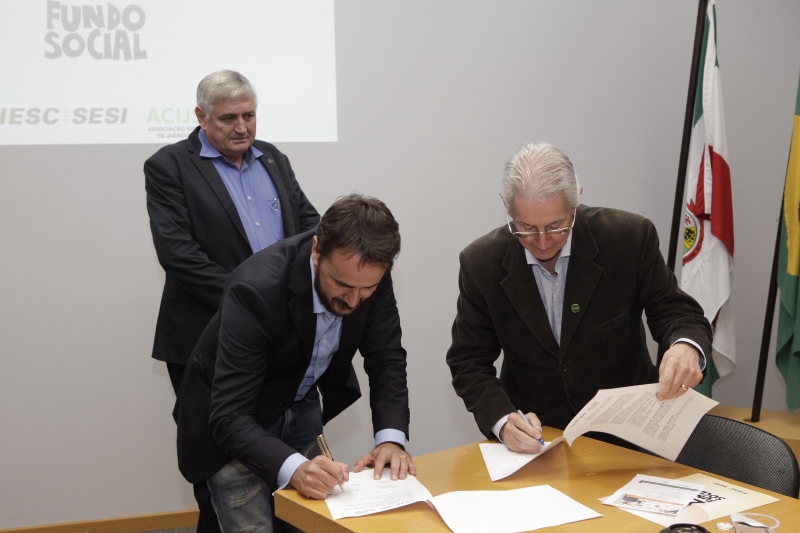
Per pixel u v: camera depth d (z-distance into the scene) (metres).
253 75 2.72
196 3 2.67
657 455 1.53
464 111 2.97
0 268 2.59
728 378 3.34
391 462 1.36
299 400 1.68
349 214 1.20
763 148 3.32
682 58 3.21
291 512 1.23
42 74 2.57
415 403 3.00
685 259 2.96
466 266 1.66
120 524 2.72
